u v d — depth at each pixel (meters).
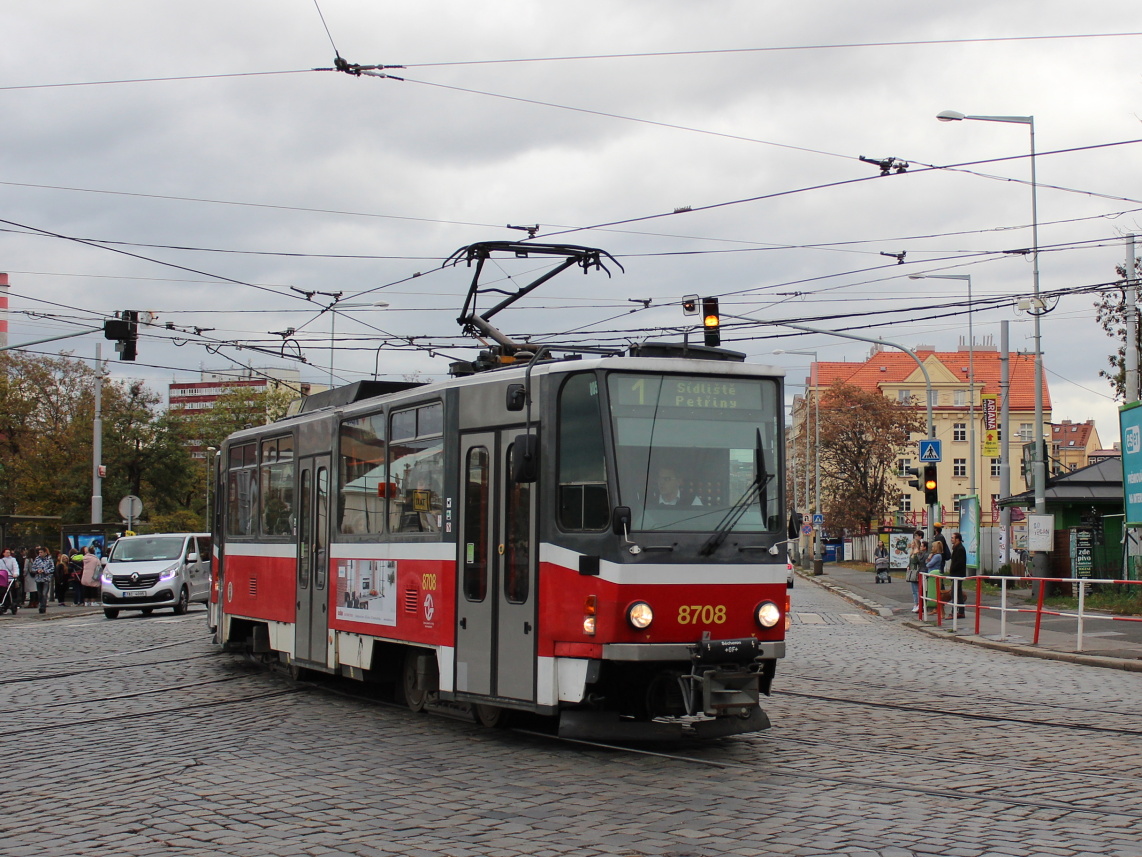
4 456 63.44
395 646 13.14
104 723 12.74
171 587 32.84
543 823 7.76
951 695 14.18
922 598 29.94
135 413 67.81
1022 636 23.19
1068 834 7.36
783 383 10.92
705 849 7.06
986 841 7.18
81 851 7.35
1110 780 9.03
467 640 11.31
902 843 7.14
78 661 19.45
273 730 12.00
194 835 7.66
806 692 14.41
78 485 63.50
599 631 9.99
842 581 57.09
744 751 10.34
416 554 12.21
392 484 12.89
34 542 48.97
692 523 10.30
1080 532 36.22
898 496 77.94
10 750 11.25
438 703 12.26
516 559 10.80
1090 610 28.64
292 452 15.87
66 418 66.94
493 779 9.26
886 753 10.21
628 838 7.34
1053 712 12.75
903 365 106.12
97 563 39.47
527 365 11.02
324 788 9.04
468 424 11.51
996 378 105.06
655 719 10.27
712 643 10.12
